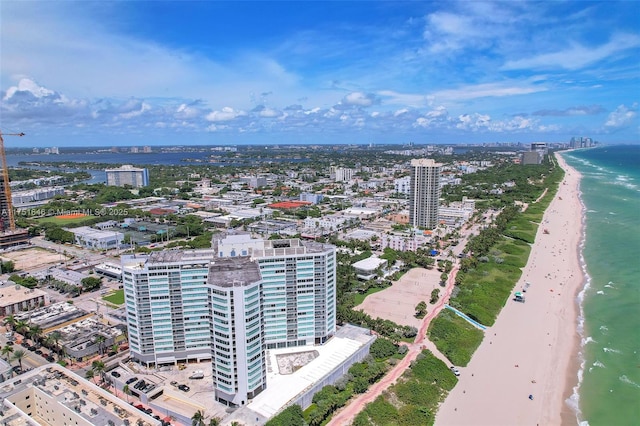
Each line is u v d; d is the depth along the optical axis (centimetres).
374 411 19538
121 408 17138
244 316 18988
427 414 19550
